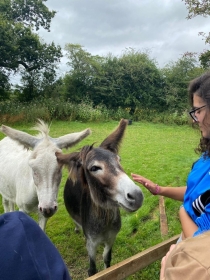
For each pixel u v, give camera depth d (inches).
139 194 80.4
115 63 866.8
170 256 29.4
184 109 783.7
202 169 55.9
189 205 56.2
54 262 32.2
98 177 88.5
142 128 617.9
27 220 33.1
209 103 48.4
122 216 183.2
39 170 112.7
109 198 89.0
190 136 515.2
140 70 839.1
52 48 753.6
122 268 80.0
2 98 739.4
